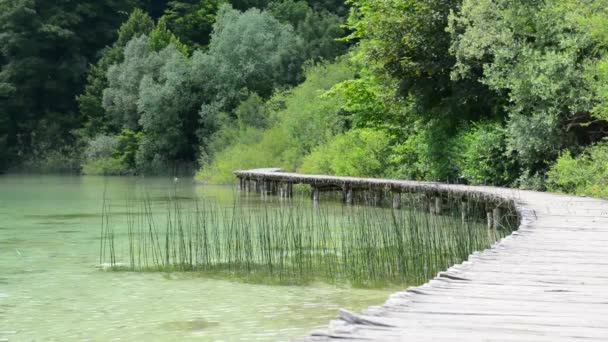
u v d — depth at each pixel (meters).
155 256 13.05
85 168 53.16
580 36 17.89
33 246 14.35
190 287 10.26
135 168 52.00
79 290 10.09
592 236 9.34
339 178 24.03
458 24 21.17
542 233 9.65
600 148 17.25
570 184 17.59
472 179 21.41
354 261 11.96
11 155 56.88
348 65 40.75
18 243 14.78
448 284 6.20
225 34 50.53
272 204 24.12
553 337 4.41
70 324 8.18
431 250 12.27
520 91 18.50
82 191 32.41
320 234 15.51
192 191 32.41
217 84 50.19
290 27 52.56
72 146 57.22
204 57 50.50
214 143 45.62
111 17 64.25
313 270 11.37
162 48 55.50
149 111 50.28
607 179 16.44
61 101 61.19
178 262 12.38
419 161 25.03
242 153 40.62
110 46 63.44
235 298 9.50
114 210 22.33
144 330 7.86
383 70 23.64
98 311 8.82
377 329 4.54
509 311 5.12
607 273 6.72
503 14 19.33
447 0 22.52
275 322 8.12
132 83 53.00
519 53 19.11
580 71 17.44
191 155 52.03
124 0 64.69
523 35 19.77
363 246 13.38
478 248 12.57
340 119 35.69
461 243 12.34
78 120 59.12
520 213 12.34
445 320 4.82
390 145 27.52
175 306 9.03
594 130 18.45
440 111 23.42
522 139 18.73
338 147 29.64
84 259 12.73
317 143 35.81
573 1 17.73
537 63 18.00
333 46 50.44
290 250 13.40
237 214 20.36
